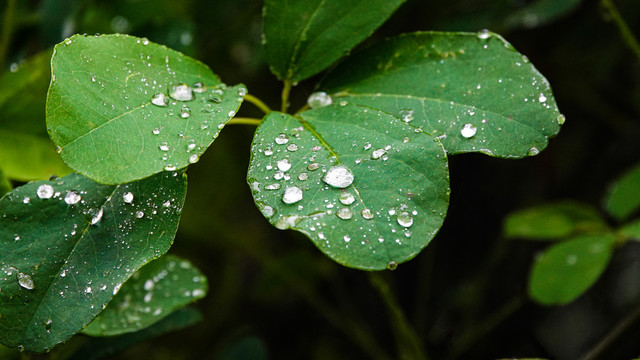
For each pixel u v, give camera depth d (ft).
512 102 1.23
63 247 1.21
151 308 1.31
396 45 1.27
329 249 1.16
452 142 1.22
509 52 1.25
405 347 1.46
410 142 1.19
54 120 1.17
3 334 1.18
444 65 1.26
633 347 1.45
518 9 1.56
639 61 1.87
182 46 1.46
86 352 1.34
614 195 1.53
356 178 1.18
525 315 1.80
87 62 1.19
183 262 1.33
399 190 1.18
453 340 1.84
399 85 1.26
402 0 1.27
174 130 1.19
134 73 1.21
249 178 1.19
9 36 1.44
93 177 1.17
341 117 1.22
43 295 1.19
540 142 1.21
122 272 1.20
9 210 1.21
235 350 1.54
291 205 1.17
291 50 1.28
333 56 1.28
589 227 1.52
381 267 1.16
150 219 1.21
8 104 1.32
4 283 1.19
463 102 1.24
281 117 1.22
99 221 1.21
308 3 1.27
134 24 1.56
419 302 1.91
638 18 1.78
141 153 1.18
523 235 1.57
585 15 1.75
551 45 1.82
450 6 1.77
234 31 1.88
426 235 1.16
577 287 1.45
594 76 1.90
